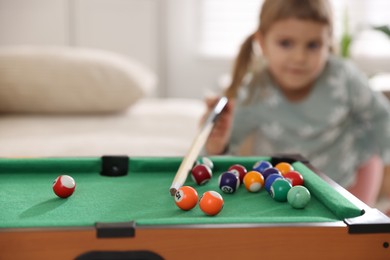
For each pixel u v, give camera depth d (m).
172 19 3.29
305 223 0.78
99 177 1.14
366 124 1.90
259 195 1.02
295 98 1.87
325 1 1.74
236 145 1.89
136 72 2.38
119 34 3.19
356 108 1.87
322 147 1.86
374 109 1.86
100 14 3.17
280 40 1.75
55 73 2.24
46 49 2.37
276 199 0.98
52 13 3.13
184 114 2.37
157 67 3.26
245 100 1.89
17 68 2.22
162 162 1.18
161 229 0.75
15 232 0.73
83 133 1.98
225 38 3.38
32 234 0.73
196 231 0.76
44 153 1.70
